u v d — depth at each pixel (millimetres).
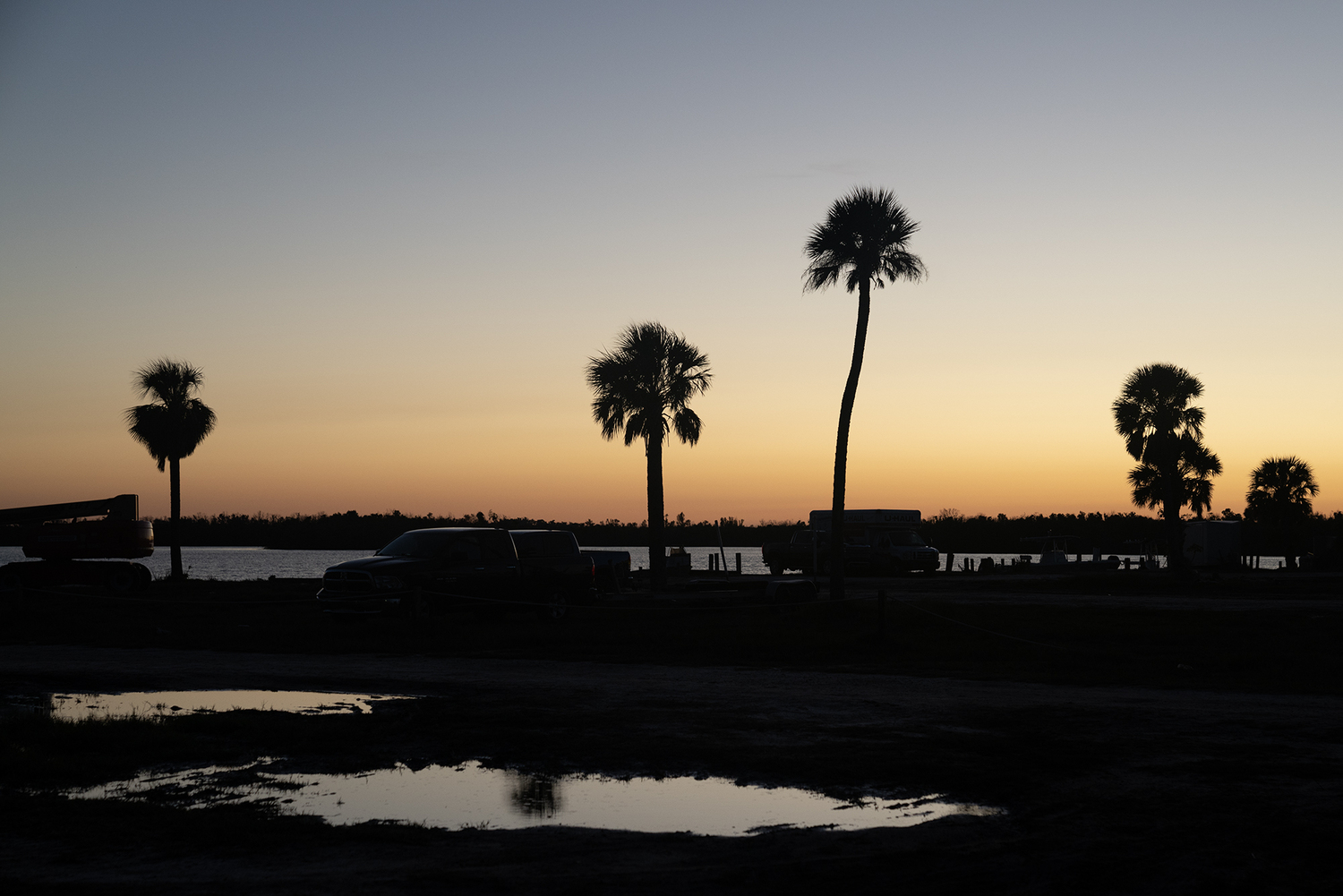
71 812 6559
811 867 5590
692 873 5473
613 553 35656
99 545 35594
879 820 6656
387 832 6246
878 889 5254
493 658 15906
